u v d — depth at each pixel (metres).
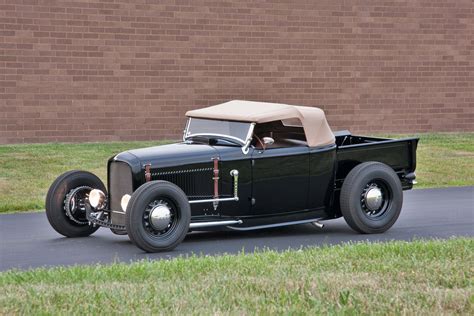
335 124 26.98
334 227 15.94
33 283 10.77
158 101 24.94
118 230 14.40
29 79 23.58
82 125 24.20
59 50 23.81
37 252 13.59
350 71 27.05
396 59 27.61
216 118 14.88
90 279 10.94
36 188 19.30
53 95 23.83
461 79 28.61
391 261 11.85
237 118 14.61
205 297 9.80
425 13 27.91
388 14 27.42
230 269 11.44
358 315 9.11
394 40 27.56
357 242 14.16
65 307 9.41
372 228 14.97
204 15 25.23
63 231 14.74
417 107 28.03
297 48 26.34
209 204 14.23
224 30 25.47
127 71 24.55
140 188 13.34
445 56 28.31
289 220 14.97
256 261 11.97
